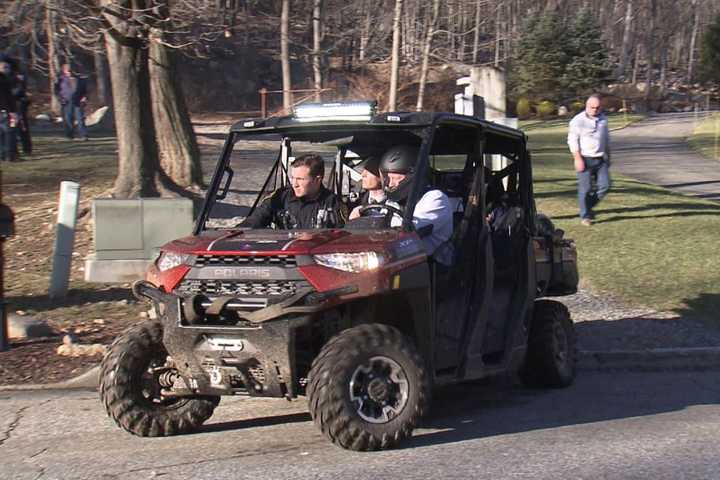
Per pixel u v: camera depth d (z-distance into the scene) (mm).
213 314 5652
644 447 6211
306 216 6719
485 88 15234
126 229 11484
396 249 5871
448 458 5867
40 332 9477
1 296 8922
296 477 5449
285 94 33031
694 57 93125
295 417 6996
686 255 13719
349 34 32531
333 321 5996
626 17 81188
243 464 5742
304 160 6668
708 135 45719
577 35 62000
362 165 7266
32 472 5684
